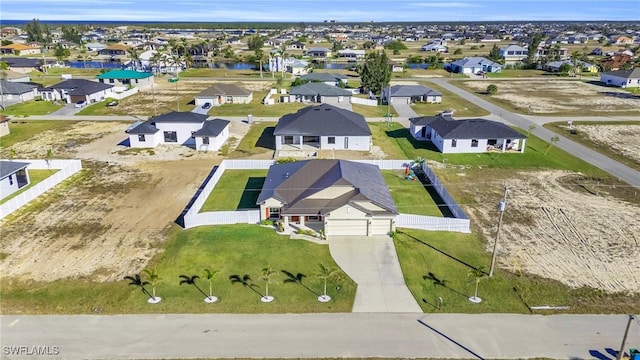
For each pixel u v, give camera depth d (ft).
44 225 125.08
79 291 94.89
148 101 309.22
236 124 245.86
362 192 120.98
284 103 304.91
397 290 96.68
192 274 101.19
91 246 113.80
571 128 235.40
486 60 477.77
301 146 199.11
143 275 100.83
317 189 125.49
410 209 138.62
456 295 95.25
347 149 198.49
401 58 618.85
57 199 143.33
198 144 197.16
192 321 85.66
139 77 362.94
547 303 92.38
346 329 83.92
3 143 205.57
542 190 153.58
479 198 146.72
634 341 81.05
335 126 199.52
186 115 210.38
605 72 410.52
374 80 329.72
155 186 155.63
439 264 107.24
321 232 119.55
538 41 560.61
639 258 110.11
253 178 164.45
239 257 108.27
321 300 92.63
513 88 373.81
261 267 104.47
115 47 613.93
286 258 108.27
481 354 77.77
